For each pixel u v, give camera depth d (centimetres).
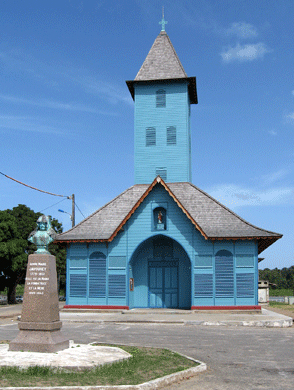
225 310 2811
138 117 3550
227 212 3053
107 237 2997
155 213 3062
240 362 1262
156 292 3134
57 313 1340
